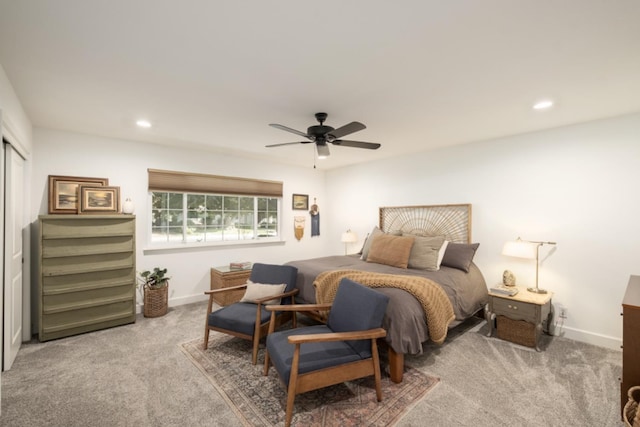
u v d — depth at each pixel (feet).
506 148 11.44
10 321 7.77
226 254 15.07
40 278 9.28
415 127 10.31
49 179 10.34
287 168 17.62
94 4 4.24
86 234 10.05
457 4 4.27
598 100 7.87
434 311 7.82
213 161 14.55
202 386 7.02
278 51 5.58
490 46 5.40
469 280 10.78
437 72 6.39
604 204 9.35
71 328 9.77
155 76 6.58
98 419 5.89
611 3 4.22
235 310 9.08
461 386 7.11
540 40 5.20
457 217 12.87
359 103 8.13
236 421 5.87
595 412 6.16
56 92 7.42
